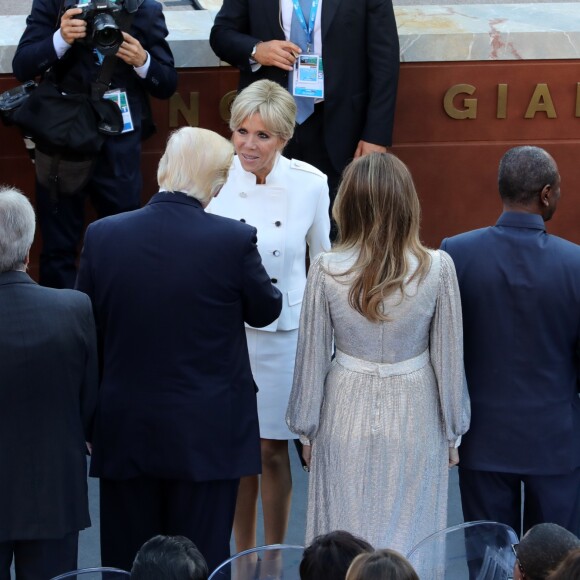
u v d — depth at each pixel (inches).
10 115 780.6
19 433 463.2
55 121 763.4
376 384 499.8
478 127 921.5
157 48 794.8
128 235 488.4
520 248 514.3
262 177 590.2
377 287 479.2
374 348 497.7
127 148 796.0
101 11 746.2
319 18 798.5
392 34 807.1
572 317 516.4
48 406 466.6
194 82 893.8
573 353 527.8
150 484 510.6
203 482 501.4
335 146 815.1
